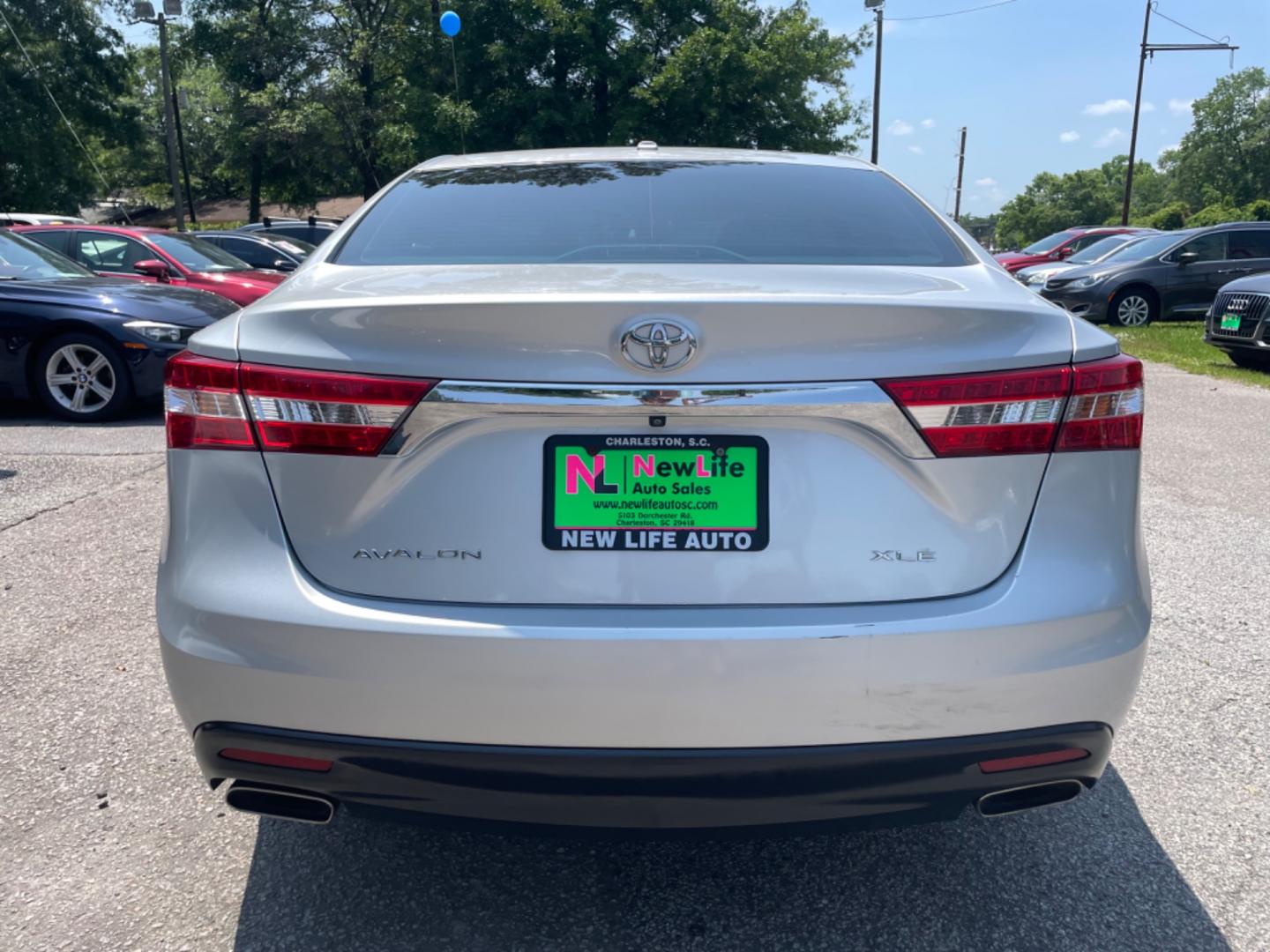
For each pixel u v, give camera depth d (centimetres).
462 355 180
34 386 779
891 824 193
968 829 258
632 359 177
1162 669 348
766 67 3241
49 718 308
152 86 5212
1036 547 187
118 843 248
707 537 182
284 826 257
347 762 184
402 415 181
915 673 180
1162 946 213
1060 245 2177
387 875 237
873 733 181
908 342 182
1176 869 240
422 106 3125
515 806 184
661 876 238
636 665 177
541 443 182
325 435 183
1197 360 1145
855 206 262
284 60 3619
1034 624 183
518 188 270
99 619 384
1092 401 189
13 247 845
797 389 179
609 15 3225
